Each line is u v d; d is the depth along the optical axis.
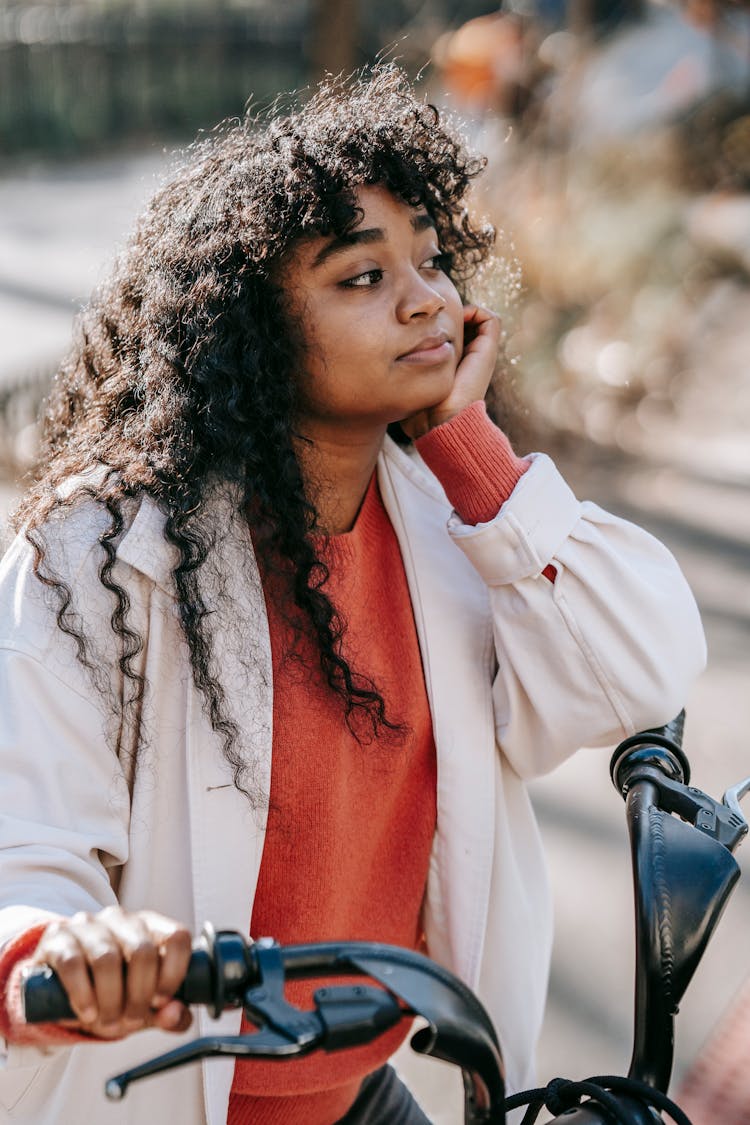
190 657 1.32
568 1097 1.25
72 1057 1.33
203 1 20.25
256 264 1.38
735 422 6.82
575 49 7.72
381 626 1.53
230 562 1.36
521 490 1.47
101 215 12.43
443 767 1.54
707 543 5.37
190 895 1.36
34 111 17.00
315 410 1.43
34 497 1.39
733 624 4.66
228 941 0.96
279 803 1.39
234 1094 1.49
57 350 7.66
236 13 19.94
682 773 1.50
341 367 1.40
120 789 1.32
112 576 1.31
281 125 1.47
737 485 5.99
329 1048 0.93
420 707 1.53
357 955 0.99
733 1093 2.53
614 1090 1.23
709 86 10.60
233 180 1.42
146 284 1.47
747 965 2.97
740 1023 2.76
